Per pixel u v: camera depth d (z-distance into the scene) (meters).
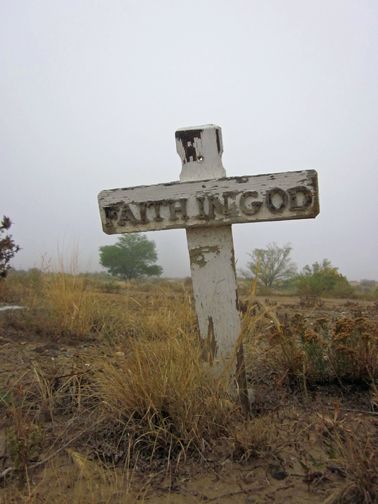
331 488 2.04
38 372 3.41
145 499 2.01
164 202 2.96
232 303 2.99
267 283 19.83
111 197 3.05
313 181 2.72
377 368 3.10
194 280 3.04
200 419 2.49
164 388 2.54
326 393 3.06
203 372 2.78
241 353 2.91
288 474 2.16
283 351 3.24
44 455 2.37
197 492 2.06
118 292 9.77
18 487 2.08
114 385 2.74
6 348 4.26
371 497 1.90
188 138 2.96
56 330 4.90
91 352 4.03
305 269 18.58
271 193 2.79
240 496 2.03
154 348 2.93
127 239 24.78
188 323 4.26
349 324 3.20
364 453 2.06
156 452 2.39
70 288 5.66
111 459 2.34
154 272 25.14
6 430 2.51
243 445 2.31
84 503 1.92
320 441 2.44
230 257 2.98
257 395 3.09
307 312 6.90
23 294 7.15
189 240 3.03
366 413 2.73
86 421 2.70
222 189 2.86
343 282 15.89
